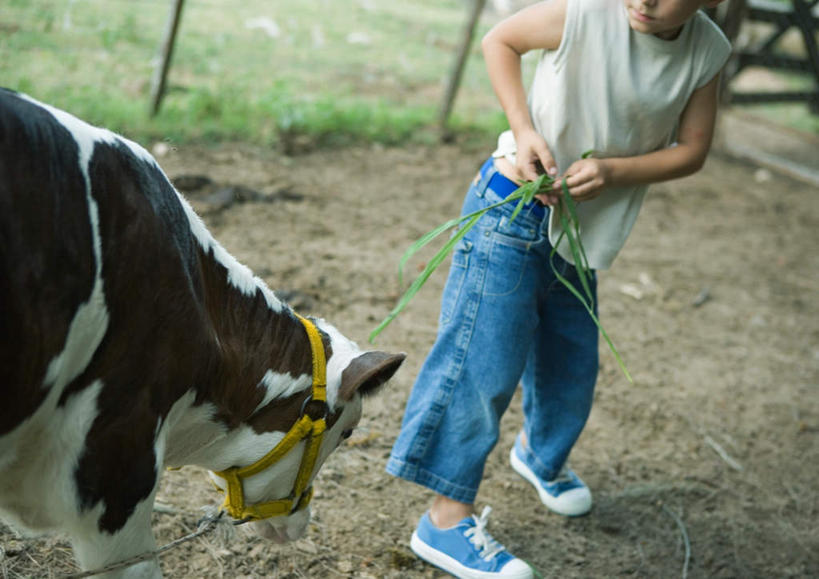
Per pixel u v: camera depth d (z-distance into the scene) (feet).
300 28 30.37
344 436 7.79
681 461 12.84
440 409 9.29
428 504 10.80
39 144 5.46
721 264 20.27
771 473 12.98
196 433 6.97
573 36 8.34
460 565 9.48
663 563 10.71
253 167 19.34
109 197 5.81
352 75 26.99
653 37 8.30
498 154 9.24
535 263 9.18
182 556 9.08
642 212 22.61
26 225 5.32
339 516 10.20
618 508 11.57
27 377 5.49
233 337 7.00
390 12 36.27
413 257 17.20
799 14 29.43
